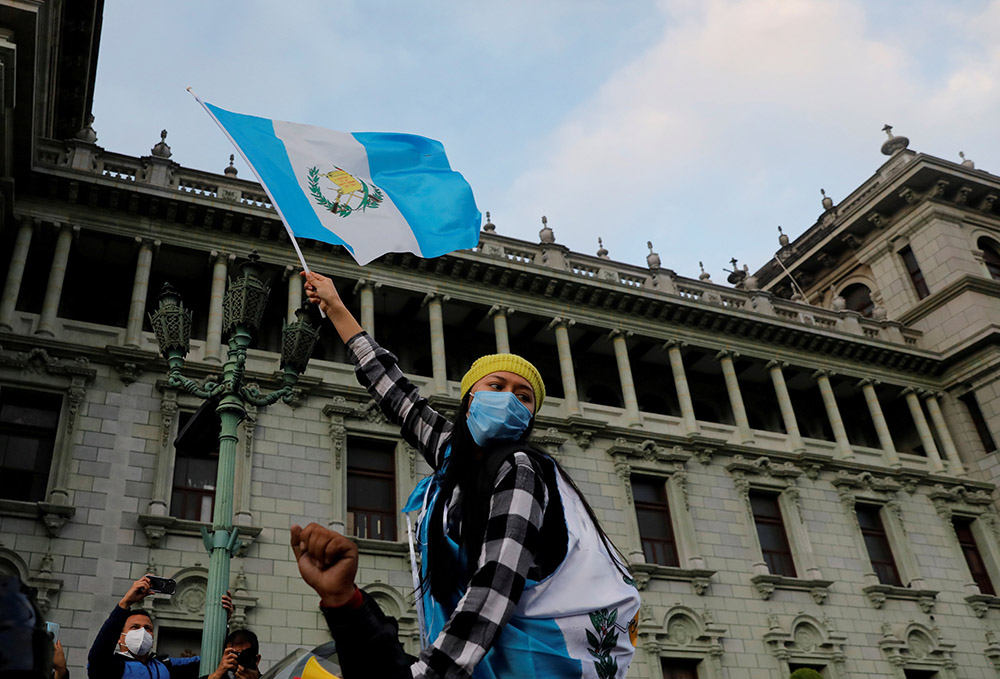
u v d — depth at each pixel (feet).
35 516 65.62
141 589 23.65
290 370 40.29
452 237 18.72
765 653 87.40
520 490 6.79
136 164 84.94
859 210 135.74
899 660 93.15
